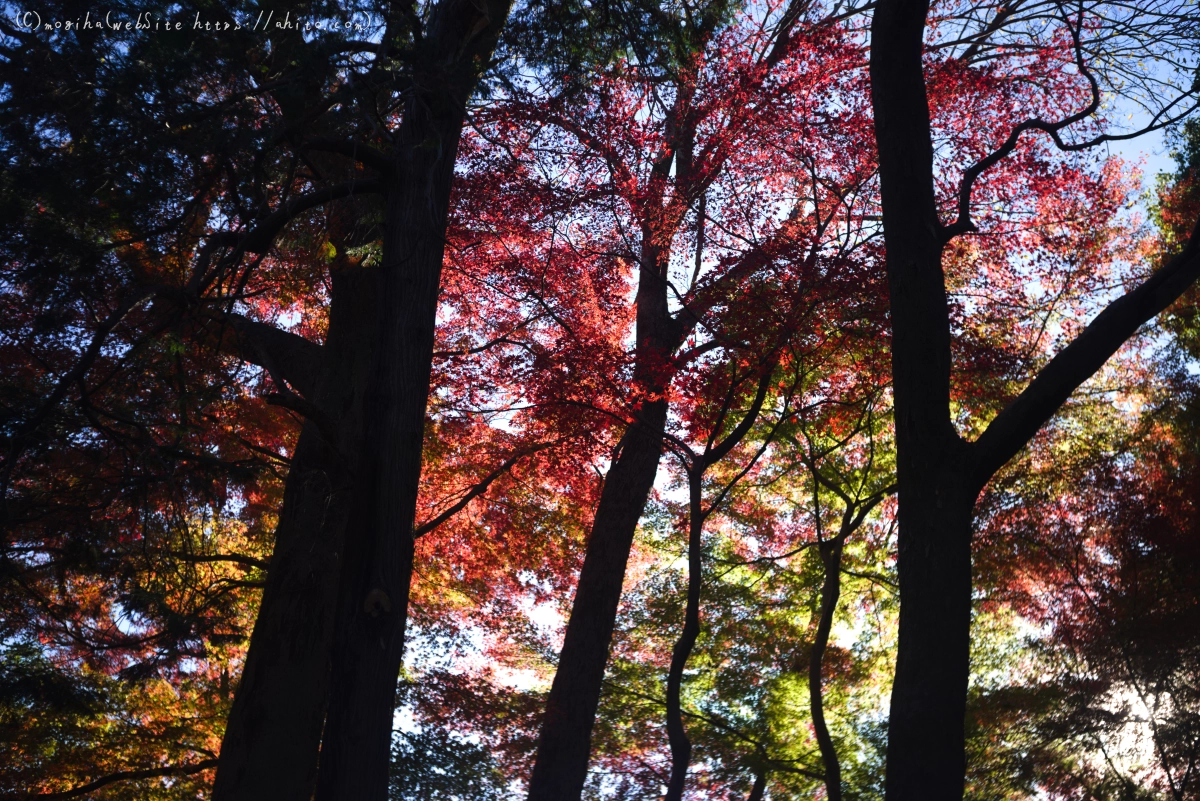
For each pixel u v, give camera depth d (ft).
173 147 25.64
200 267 28.07
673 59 39.06
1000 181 47.55
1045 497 50.47
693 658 49.42
